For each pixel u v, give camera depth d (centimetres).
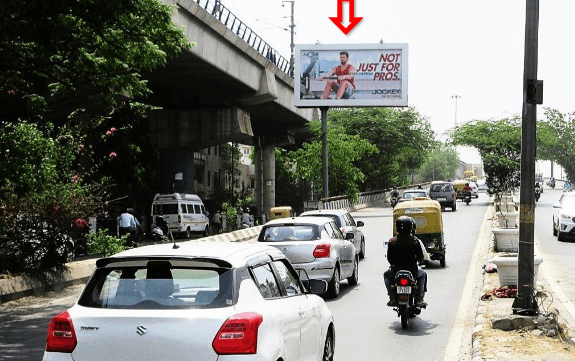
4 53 1449
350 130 7744
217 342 543
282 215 4481
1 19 1350
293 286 732
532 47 1135
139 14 1465
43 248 1816
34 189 1780
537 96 1133
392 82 6406
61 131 2328
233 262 592
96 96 1584
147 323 550
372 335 1159
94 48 1573
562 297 1488
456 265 2222
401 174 9088
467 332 1176
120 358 548
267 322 588
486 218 4597
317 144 6488
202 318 549
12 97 1731
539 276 1842
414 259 1220
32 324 1309
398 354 1013
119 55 1550
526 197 1141
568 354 920
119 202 4216
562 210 2995
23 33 1356
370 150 6656
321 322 769
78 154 2509
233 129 5241
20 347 1084
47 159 1778
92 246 2377
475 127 5331
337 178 6444
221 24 3972
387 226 4178
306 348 704
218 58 4103
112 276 589
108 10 1376
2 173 1700
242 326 551
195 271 584
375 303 1520
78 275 1928
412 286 1195
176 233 4462
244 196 7388
